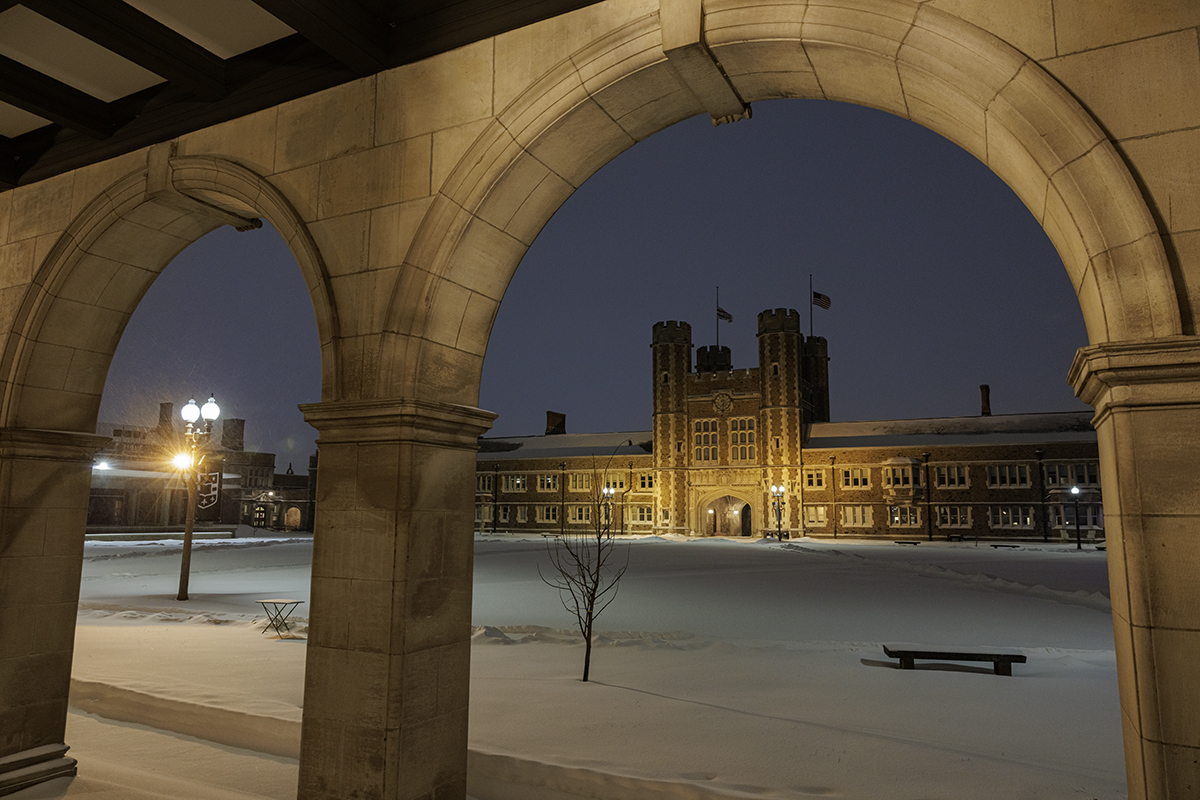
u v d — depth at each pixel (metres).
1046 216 3.53
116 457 53.44
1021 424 56.75
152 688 7.13
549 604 15.57
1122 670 2.97
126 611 13.76
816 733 6.09
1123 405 2.88
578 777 5.07
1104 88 3.16
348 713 4.35
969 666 8.94
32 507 6.05
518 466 69.38
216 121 5.71
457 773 4.65
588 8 4.41
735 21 3.88
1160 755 2.69
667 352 63.62
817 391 70.62
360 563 4.47
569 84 4.34
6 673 5.73
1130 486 2.84
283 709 6.41
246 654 9.36
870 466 56.19
